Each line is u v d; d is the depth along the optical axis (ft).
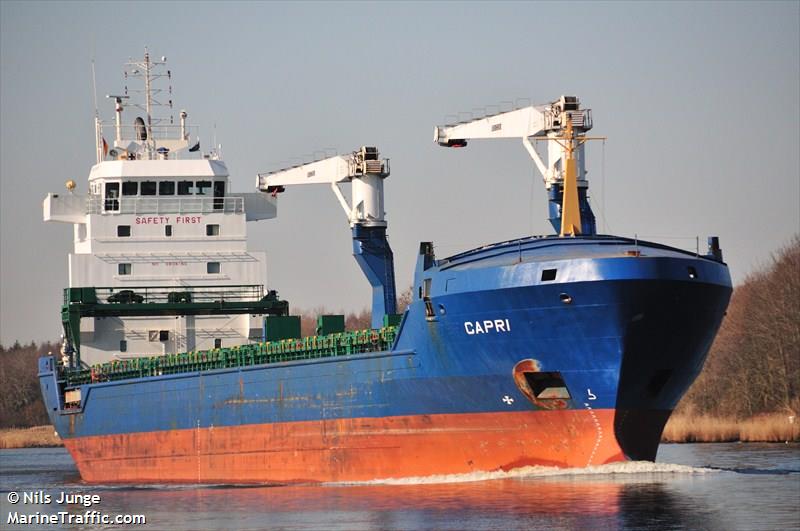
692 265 390.63
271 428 494.18
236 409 511.40
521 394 403.54
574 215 447.01
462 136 519.19
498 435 415.03
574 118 457.27
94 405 590.96
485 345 406.00
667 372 398.62
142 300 603.26
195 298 609.01
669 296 383.45
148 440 557.74
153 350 603.26
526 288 390.42
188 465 536.83
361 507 386.73
